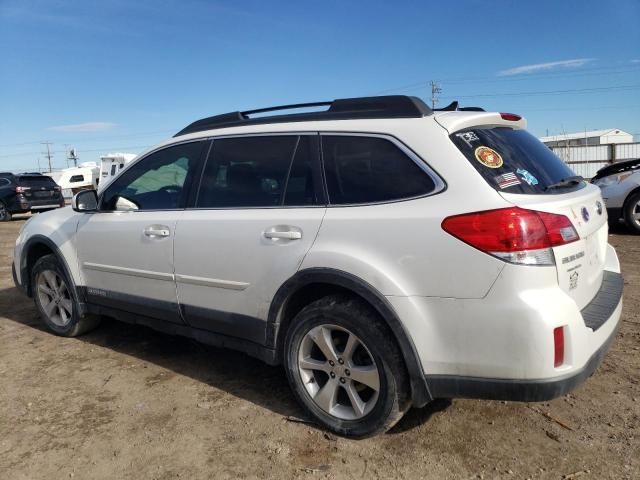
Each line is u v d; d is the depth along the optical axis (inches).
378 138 119.0
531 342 97.3
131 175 170.1
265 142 138.2
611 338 113.2
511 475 105.7
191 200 149.9
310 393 126.5
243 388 149.7
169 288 152.0
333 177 123.6
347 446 118.4
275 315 128.2
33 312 233.9
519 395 100.1
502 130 124.4
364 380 116.5
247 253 131.8
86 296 181.8
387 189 115.0
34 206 764.6
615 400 132.3
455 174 107.4
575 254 107.1
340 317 117.0
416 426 125.0
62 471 113.5
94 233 173.3
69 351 182.9
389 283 109.0
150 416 135.3
